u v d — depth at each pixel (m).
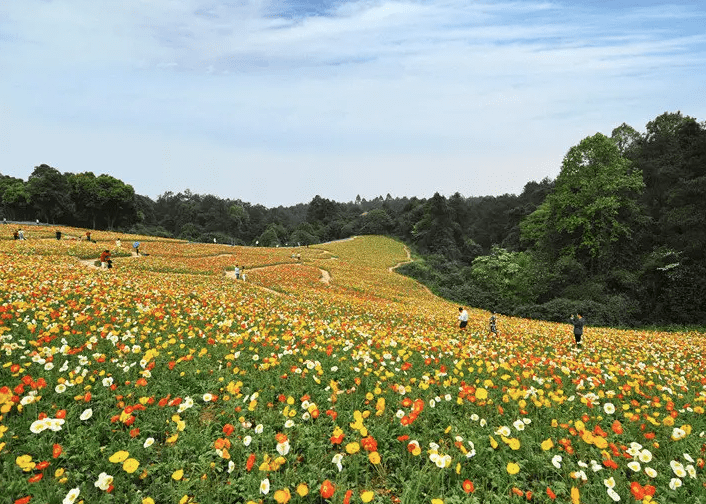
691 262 35.66
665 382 8.66
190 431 4.78
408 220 126.94
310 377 6.88
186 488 3.79
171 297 15.12
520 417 5.74
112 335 7.77
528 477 4.45
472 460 4.52
